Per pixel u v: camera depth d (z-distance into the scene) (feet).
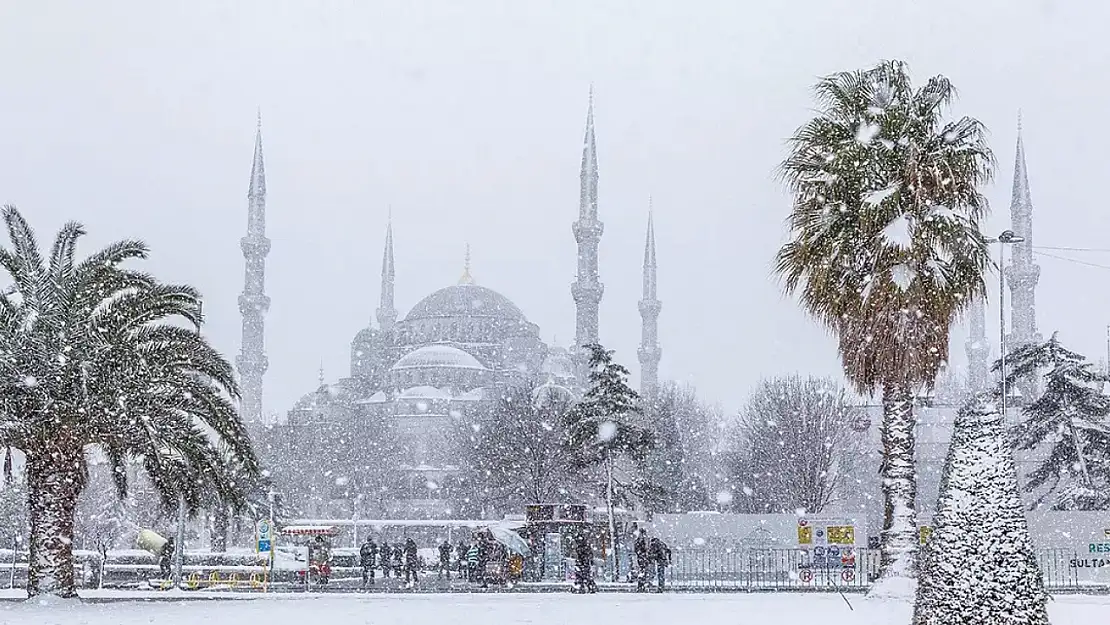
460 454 393.70
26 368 94.63
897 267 91.45
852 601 88.02
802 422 280.72
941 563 56.03
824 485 276.41
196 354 100.99
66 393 95.20
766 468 286.25
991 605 54.65
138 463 108.78
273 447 391.04
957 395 287.48
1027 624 54.44
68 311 97.25
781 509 278.05
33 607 89.45
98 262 99.19
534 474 288.71
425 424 483.92
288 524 176.96
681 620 71.46
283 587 142.10
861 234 93.35
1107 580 133.80
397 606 87.04
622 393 185.98
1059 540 135.03
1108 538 134.62
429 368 521.65
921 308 92.02
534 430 297.33
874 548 133.80
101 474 276.41
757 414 314.55
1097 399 189.06
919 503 179.83
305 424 426.10
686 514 144.15
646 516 228.02
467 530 280.92
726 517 143.43
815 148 96.32
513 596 104.99
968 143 95.14
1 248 99.25
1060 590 119.34
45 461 98.17
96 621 74.49
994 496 55.72
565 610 80.69
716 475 353.51
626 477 244.42
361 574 170.71
